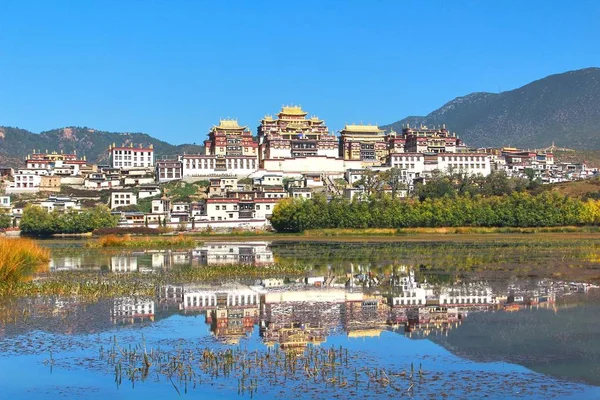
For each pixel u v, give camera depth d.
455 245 137.25
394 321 48.19
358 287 67.19
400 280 72.94
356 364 36.06
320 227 197.50
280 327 46.19
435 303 56.22
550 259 98.75
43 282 70.75
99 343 41.44
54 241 175.75
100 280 73.19
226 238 181.62
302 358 37.41
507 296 59.72
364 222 194.88
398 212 196.25
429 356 37.69
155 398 30.86
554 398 30.30
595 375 33.78
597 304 54.78
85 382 33.44
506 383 32.44
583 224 194.88
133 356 38.06
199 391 31.86
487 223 194.62
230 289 66.00
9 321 48.59
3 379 33.97
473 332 43.91
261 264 93.69
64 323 47.91
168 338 42.84
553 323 46.72
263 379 33.50
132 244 143.62
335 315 50.78
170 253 121.69
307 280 73.75
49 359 37.59
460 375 33.84
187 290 65.31
